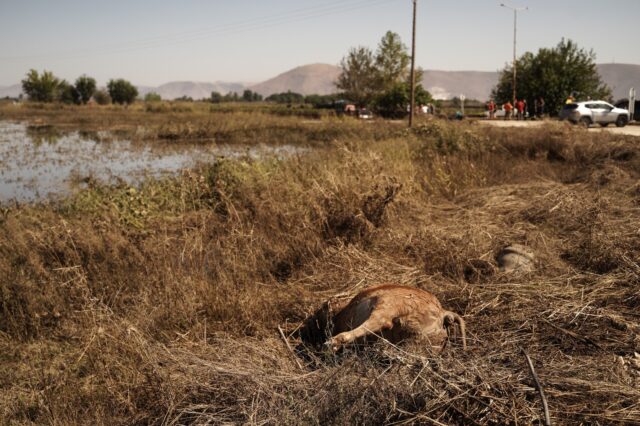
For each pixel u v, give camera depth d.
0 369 4.86
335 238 7.39
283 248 7.17
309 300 5.77
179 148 22.44
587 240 6.82
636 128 26.11
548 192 9.89
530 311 5.15
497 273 6.22
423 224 8.43
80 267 6.27
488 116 39.66
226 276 6.22
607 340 4.48
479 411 3.33
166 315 5.36
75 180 14.20
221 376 3.95
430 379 3.57
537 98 40.59
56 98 72.50
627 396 3.48
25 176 15.28
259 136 27.22
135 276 6.29
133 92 74.88
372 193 8.16
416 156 14.23
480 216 8.85
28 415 4.20
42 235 7.17
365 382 3.56
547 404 3.35
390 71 43.84
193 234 7.59
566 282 5.93
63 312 5.66
